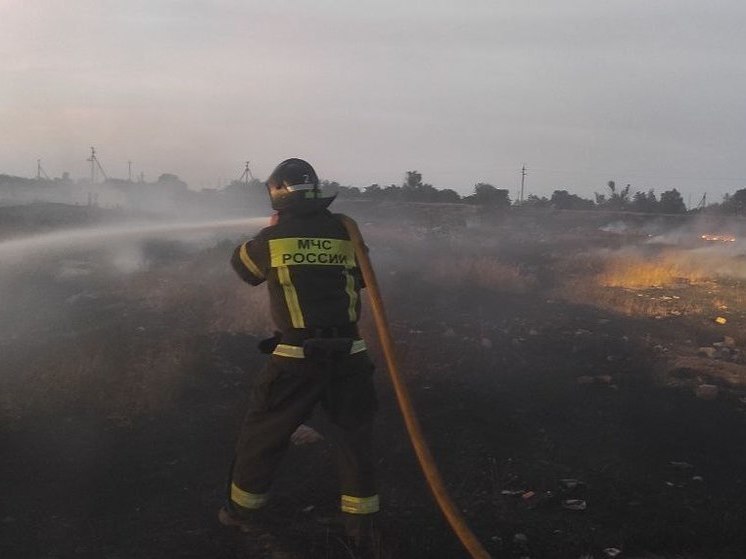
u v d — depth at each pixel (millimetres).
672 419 6031
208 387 5934
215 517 4113
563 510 4434
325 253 3783
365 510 3717
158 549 3795
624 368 7340
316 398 3686
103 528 3971
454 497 4473
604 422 5871
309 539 3908
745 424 6023
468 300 10242
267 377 3719
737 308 11211
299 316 3689
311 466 4727
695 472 5082
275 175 3914
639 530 4199
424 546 3889
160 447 4902
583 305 10555
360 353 3771
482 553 3107
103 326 7621
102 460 4695
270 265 3768
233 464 3844
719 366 7570
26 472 4492
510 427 5582
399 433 5277
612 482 4816
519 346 7922
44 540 3830
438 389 6148
